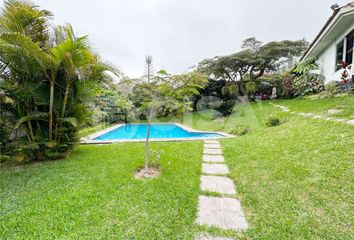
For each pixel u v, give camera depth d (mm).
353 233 1924
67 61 4098
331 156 3320
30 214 2363
